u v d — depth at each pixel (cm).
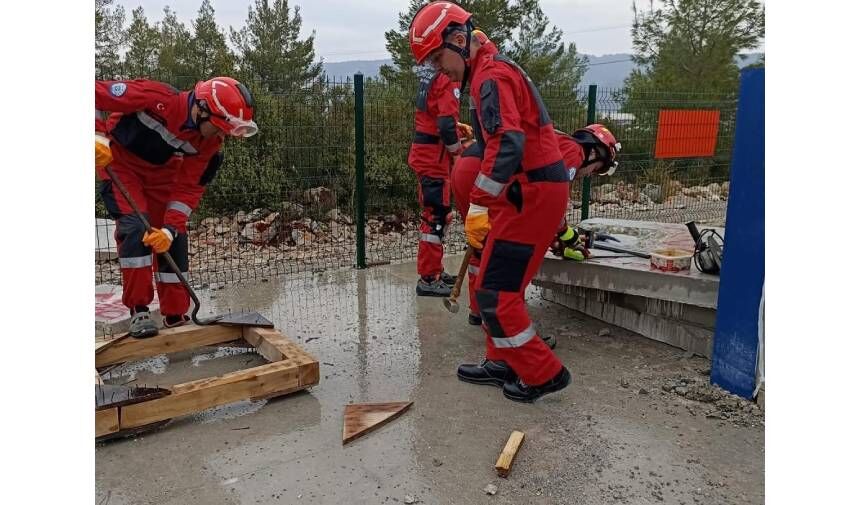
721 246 413
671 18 2077
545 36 1945
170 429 328
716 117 1030
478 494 273
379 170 848
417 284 586
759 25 1992
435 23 328
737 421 336
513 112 307
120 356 391
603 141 415
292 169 815
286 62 1836
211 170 419
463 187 431
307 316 510
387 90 855
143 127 382
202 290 583
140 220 396
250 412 347
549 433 325
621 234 572
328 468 293
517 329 343
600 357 426
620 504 266
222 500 269
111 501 268
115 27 2125
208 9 1952
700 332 423
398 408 345
